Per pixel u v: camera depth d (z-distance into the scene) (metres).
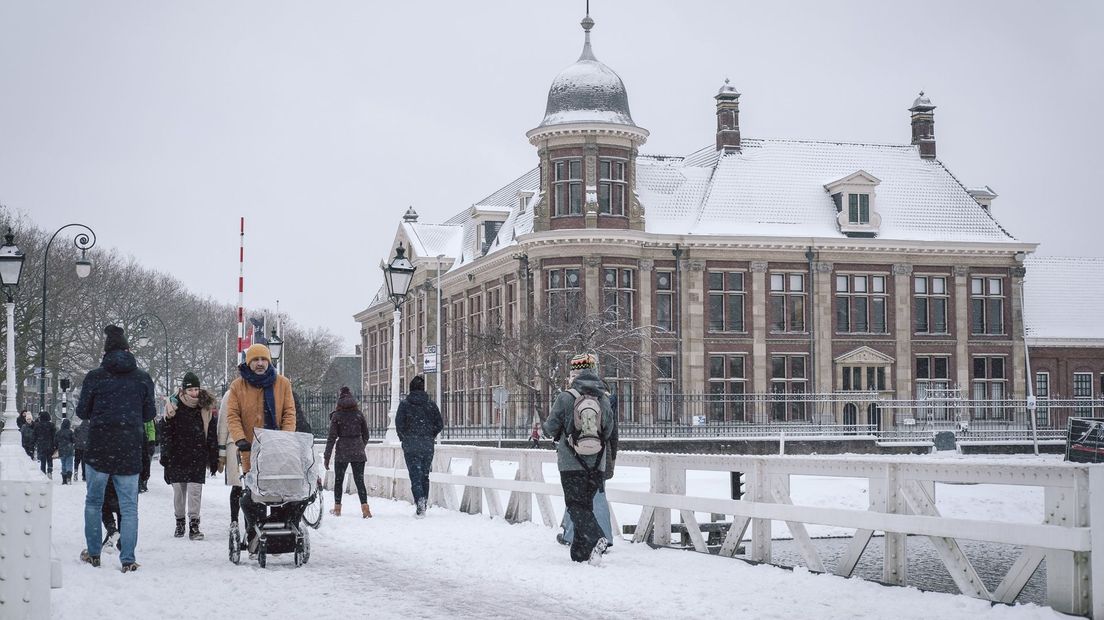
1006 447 54.97
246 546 13.58
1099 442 43.47
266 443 12.99
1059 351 67.69
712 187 62.78
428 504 21.89
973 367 63.94
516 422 57.12
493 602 10.76
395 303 25.66
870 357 61.94
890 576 11.28
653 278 59.59
